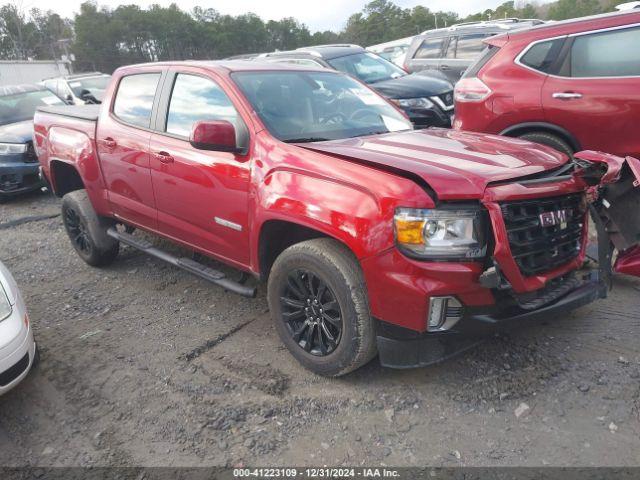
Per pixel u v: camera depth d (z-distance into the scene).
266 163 3.29
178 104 4.05
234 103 3.62
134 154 4.30
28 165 8.30
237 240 3.62
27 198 8.90
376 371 3.27
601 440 2.60
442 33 10.98
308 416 2.93
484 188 2.65
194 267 4.04
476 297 2.70
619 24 4.95
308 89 3.99
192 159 3.77
